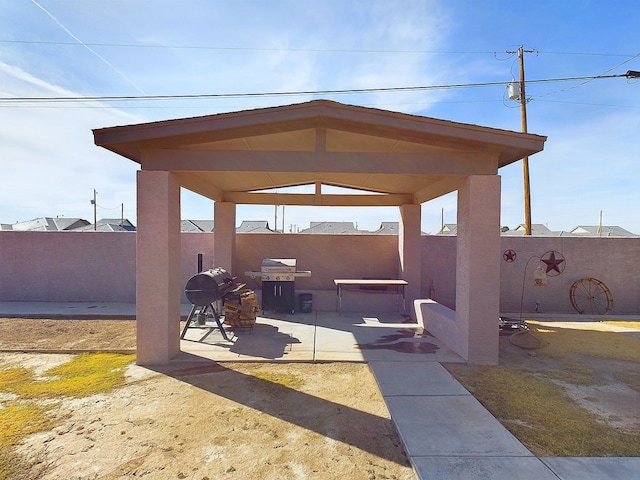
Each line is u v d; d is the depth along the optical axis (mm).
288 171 5469
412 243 9969
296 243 11273
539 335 7676
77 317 8992
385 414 3957
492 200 5590
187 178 6820
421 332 7590
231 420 3789
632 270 10422
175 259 5805
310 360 5715
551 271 10461
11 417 3830
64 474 2887
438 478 2801
